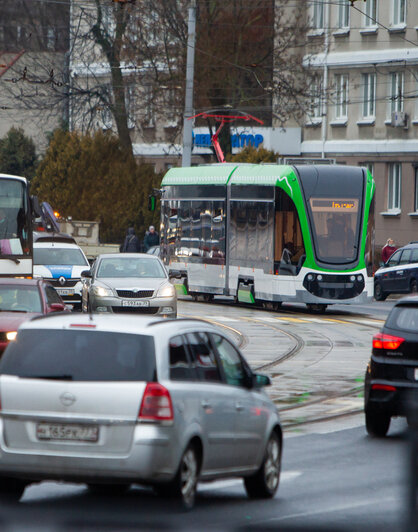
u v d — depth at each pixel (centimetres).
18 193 7331
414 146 15538
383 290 12025
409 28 15575
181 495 2638
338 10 16412
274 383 5669
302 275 9588
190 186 11106
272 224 9825
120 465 2562
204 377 2792
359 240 9694
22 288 5653
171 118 15888
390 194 15900
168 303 8094
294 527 2542
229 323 8819
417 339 3962
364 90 16188
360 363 6519
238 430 2861
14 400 2631
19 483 2777
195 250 11000
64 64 17738
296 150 17000
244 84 16588
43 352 2680
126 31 15950
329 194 9700
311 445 3897
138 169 15550
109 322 2725
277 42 16050
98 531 2430
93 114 16262
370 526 2572
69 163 15688
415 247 11781
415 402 3888
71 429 2595
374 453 3722
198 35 15812
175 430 2595
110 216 15338
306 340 7694
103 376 2623
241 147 16838
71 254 10081
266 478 2980
